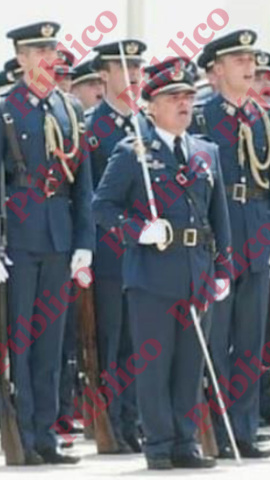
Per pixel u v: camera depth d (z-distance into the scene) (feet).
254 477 116.67
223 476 117.19
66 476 117.60
